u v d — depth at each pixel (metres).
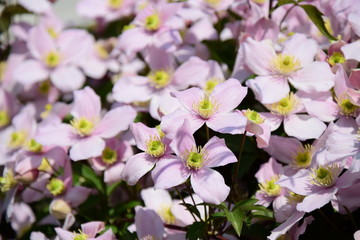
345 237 0.75
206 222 0.75
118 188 0.88
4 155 0.88
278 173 0.78
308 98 0.79
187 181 0.77
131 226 0.81
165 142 0.75
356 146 0.74
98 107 0.83
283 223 0.74
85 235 0.78
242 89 0.76
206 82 0.84
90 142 0.81
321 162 0.75
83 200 0.82
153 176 0.74
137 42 0.86
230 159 0.73
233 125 0.74
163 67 0.85
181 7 0.89
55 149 0.83
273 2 0.87
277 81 0.80
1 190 0.87
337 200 0.74
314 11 0.81
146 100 0.84
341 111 0.78
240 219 0.74
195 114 0.76
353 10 0.83
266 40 0.81
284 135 0.80
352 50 0.77
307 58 0.80
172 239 0.78
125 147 0.83
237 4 0.89
